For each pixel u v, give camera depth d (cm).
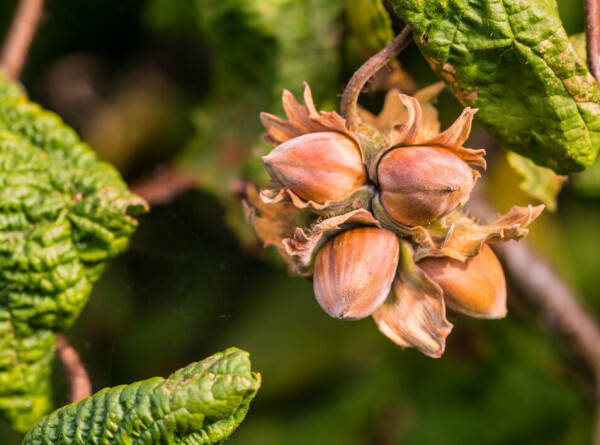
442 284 32
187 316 44
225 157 41
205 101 43
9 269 35
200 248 44
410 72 40
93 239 35
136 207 35
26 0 40
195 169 42
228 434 32
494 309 32
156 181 42
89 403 32
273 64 40
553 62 32
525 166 35
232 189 39
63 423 32
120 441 32
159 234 44
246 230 41
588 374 41
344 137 32
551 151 33
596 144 33
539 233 43
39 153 36
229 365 32
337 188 32
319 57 39
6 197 35
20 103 37
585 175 40
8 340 35
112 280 44
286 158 32
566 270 44
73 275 35
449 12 32
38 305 35
